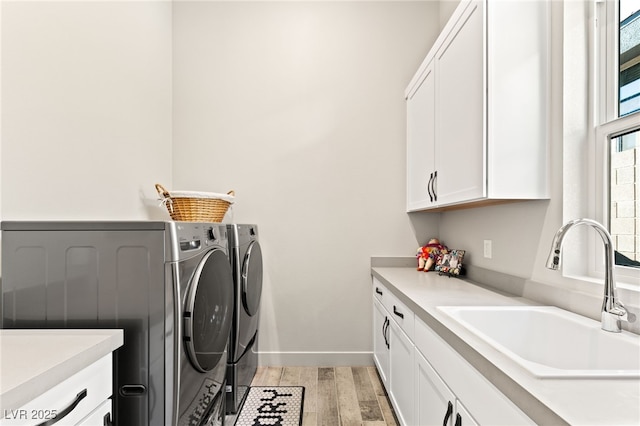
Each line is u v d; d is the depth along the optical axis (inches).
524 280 70.4
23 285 51.0
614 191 56.6
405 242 119.6
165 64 116.0
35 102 65.4
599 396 30.5
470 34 69.7
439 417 53.0
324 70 120.4
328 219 119.5
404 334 75.2
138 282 50.4
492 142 63.9
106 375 43.1
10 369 33.1
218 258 68.2
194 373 57.4
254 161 119.9
